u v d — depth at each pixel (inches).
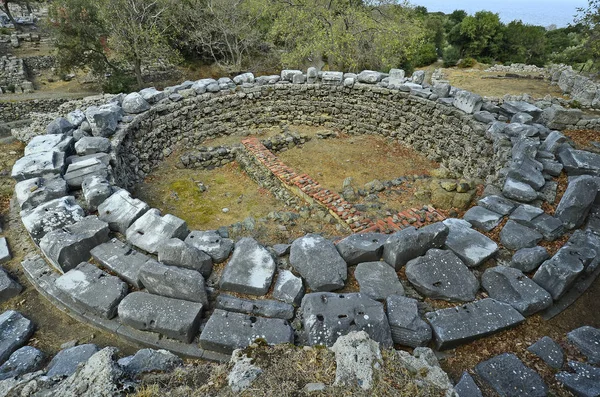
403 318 158.9
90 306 169.6
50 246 188.5
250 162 423.8
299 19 760.3
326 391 118.0
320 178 413.4
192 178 414.3
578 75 675.4
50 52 973.8
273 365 129.2
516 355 158.7
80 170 268.4
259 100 518.0
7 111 785.6
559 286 179.9
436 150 450.6
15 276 206.7
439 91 439.2
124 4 802.2
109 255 191.5
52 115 482.9
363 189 374.9
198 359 156.2
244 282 177.3
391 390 119.2
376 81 496.7
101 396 117.5
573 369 151.4
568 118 385.4
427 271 182.1
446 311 166.2
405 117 481.1
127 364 137.3
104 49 869.8
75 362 148.6
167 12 869.2
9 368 151.3
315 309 157.6
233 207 362.9
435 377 126.9
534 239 212.4
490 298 173.5
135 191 377.1
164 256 181.6
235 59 986.7
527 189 249.3
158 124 431.2
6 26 1160.8
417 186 377.4
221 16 890.1
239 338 152.8
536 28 1344.7
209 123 490.6
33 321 180.9
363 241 196.1
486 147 370.6
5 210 269.7
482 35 1315.2
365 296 166.2
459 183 327.3
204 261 182.1
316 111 534.9
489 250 199.9
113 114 365.4
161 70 946.7
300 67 858.1
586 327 170.7
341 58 732.7
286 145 476.4
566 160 282.5
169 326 158.4
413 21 883.4
